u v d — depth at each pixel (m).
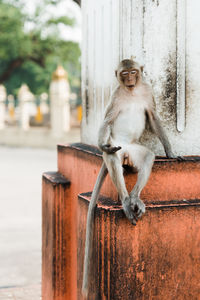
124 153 2.52
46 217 3.79
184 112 2.74
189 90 2.74
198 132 2.77
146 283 2.43
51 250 3.58
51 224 3.58
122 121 2.55
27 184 11.20
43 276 3.94
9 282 4.83
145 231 2.41
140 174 2.40
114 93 2.53
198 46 2.73
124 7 2.73
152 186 2.53
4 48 27.56
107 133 2.48
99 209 2.38
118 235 2.35
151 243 2.43
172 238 2.47
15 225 7.11
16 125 25.06
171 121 2.72
